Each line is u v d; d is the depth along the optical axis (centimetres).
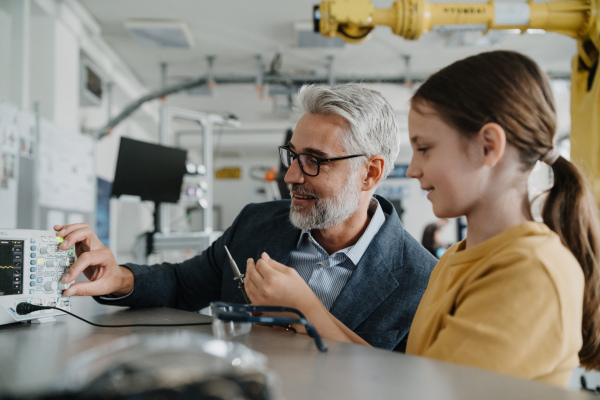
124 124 714
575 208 62
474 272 57
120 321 83
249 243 122
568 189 63
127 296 100
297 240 119
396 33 205
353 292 104
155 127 800
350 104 107
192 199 394
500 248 56
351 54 553
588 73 157
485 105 57
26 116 302
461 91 59
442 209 62
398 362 49
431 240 459
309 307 70
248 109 779
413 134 64
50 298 82
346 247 117
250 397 29
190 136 895
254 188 1026
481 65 60
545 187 66
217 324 63
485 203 60
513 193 59
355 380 43
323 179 107
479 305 52
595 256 61
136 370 30
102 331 73
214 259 128
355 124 106
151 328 75
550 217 63
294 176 108
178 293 119
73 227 90
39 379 46
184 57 565
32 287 80
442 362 49
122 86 603
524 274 50
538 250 52
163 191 334
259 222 126
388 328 103
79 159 377
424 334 63
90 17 458
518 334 49
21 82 355
